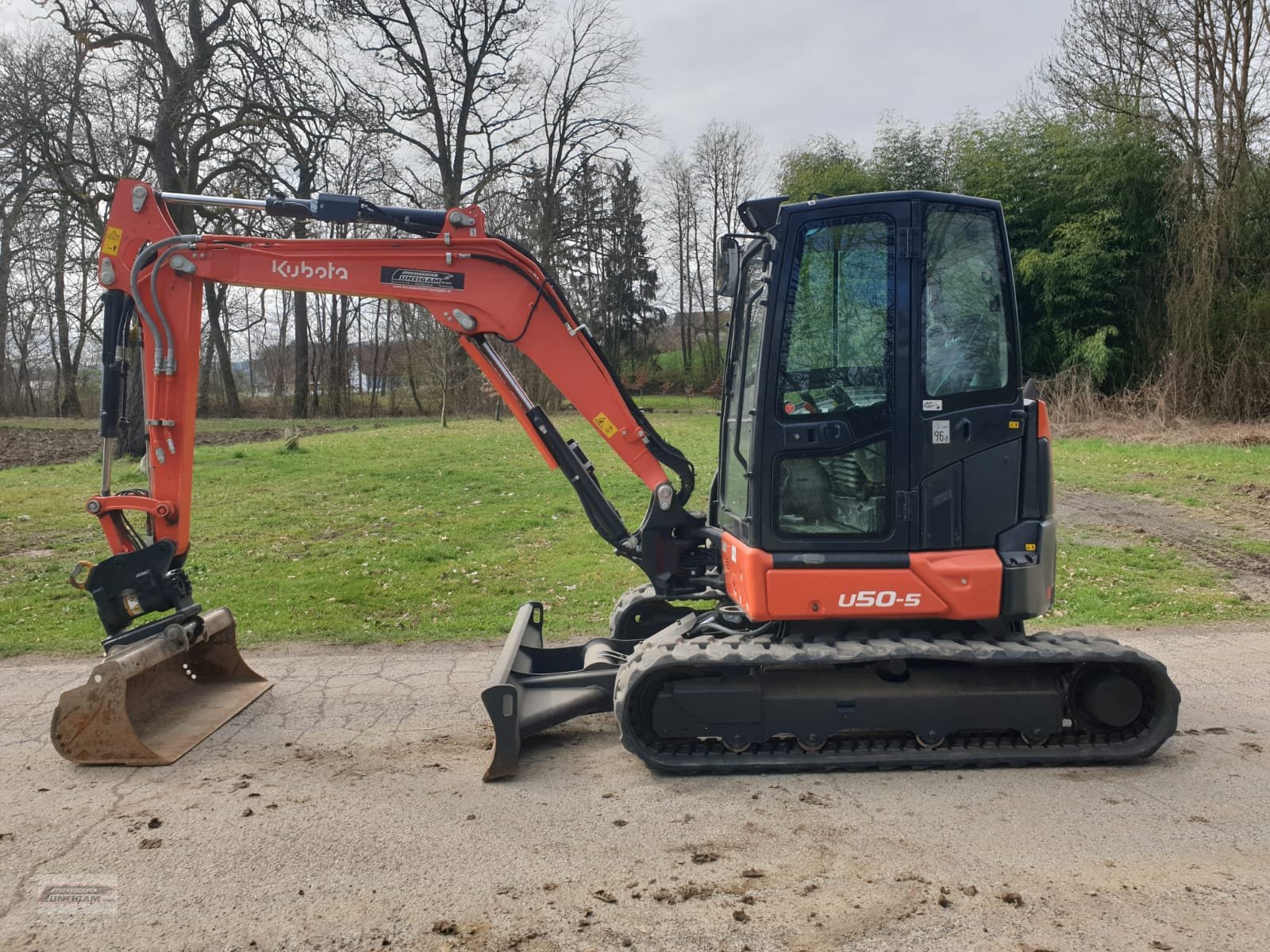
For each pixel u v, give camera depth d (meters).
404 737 5.10
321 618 7.79
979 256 4.54
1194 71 22.84
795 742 4.56
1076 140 24.50
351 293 5.23
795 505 4.52
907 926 3.11
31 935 3.16
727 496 5.27
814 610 4.47
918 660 4.61
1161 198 23.00
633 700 4.49
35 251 25.77
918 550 4.49
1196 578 8.77
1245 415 20.44
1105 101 24.64
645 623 5.80
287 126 18.45
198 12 18.14
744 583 4.61
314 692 5.91
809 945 3.01
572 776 4.51
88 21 18.17
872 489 4.50
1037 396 4.63
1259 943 2.98
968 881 3.39
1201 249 21.47
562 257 34.91
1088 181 23.70
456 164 35.22
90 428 28.06
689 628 5.05
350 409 41.41
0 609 8.05
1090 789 4.22
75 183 20.50
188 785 4.44
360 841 3.82
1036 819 3.92
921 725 4.43
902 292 4.45
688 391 45.81
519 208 33.81
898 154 29.55
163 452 5.31
